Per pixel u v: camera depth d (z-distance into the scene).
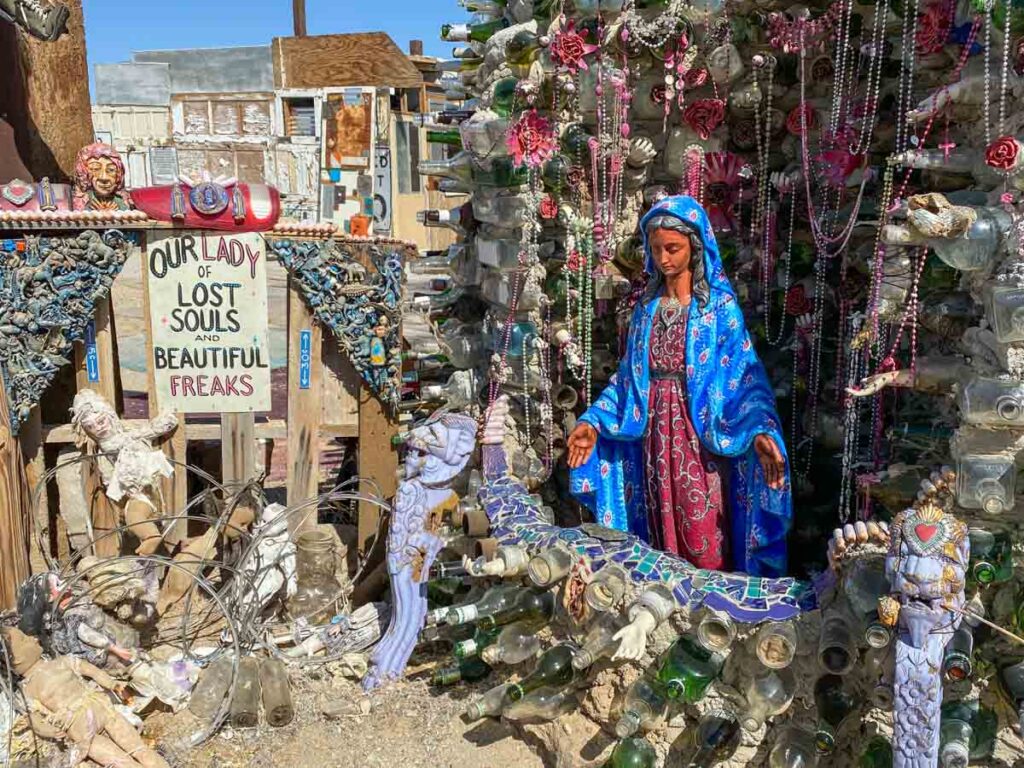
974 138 2.88
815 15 3.81
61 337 4.34
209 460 5.57
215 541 4.80
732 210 4.16
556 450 4.34
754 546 3.60
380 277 4.54
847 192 3.87
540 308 4.16
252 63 16.69
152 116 16.97
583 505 4.36
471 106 4.66
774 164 4.16
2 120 5.29
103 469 4.52
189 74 16.89
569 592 3.42
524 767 3.47
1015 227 2.57
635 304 3.98
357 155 16.70
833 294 4.05
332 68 16.58
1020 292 2.54
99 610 4.07
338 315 4.52
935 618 2.62
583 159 3.95
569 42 3.76
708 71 3.88
